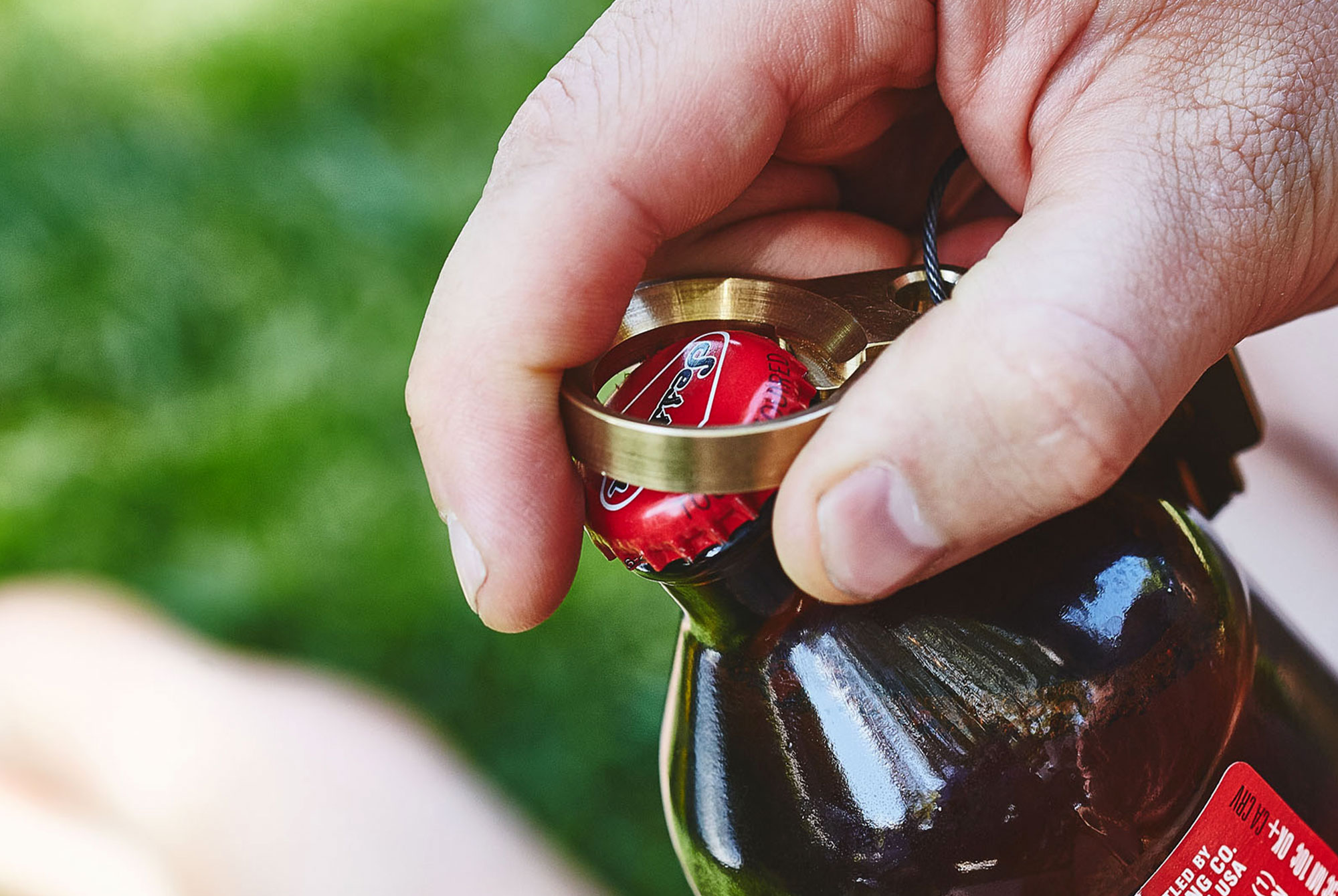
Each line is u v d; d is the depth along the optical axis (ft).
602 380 0.99
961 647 0.91
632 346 0.99
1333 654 1.49
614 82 0.98
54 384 2.58
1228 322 0.92
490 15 3.45
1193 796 0.92
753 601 0.93
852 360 0.93
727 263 1.08
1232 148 0.92
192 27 3.53
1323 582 1.51
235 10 3.59
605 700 2.00
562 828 1.88
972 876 0.91
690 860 0.97
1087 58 0.97
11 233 2.79
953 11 1.00
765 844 0.93
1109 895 0.91
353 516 2.24
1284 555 1.54
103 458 2.42
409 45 3.36
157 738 1.47
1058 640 0.91
